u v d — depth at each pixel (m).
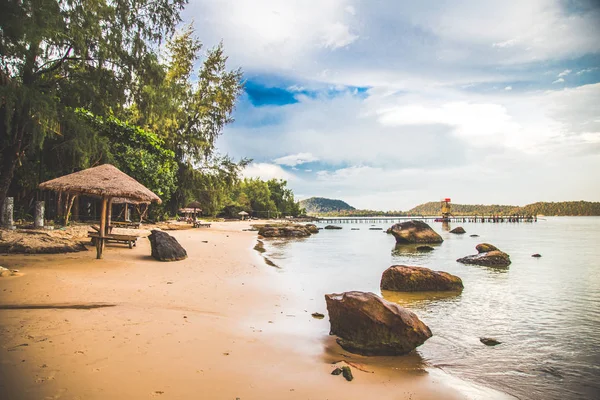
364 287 11.02
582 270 14.92
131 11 17.89
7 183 16.48
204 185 43.81
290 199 132.25
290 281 11.20
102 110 19.33
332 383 4.31
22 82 15.51
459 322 7.57
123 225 23.89
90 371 3.85
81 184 11.55
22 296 6.47
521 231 54.94
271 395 3.82
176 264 12.25
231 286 9.53
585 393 4.49
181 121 38.91
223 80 43.09
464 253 21.92
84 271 9.55
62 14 14.69
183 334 5.36
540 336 6.70
